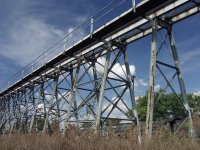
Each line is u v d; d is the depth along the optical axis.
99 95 17.84
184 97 13.62
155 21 14.20
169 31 14.66
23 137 11.56
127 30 16.06
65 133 10.99
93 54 19.91
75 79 19.55
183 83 13.85
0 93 35.75
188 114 13.30
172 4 13.57
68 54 20.47
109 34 17.11
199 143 10.45
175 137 9.61
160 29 14.88
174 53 14.31
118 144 9.51
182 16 14.12
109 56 17.09
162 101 43.25
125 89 17.16
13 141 11.15
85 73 19.34
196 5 13.46
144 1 13.77
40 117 25.81
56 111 22.95
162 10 14.00
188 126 13.40
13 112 33.22
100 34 17.20
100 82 17.73
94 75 19.91
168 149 9.13
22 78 28.61
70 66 23.20
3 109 37.28
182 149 9.23
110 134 10.39
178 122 14.47
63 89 23.80
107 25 16.11
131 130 9.96
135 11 14.21
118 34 16.70
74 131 10.66
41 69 24.69
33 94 28.69
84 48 19.39
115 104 16.72
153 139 9.58
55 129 11.52
